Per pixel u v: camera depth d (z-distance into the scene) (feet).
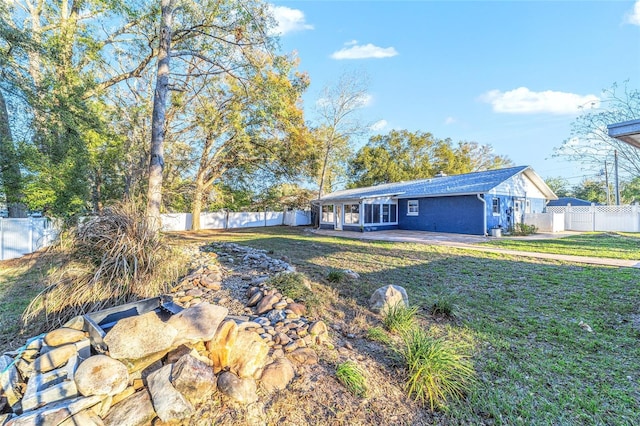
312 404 6.66
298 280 13.30
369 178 97.96
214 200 70.79
